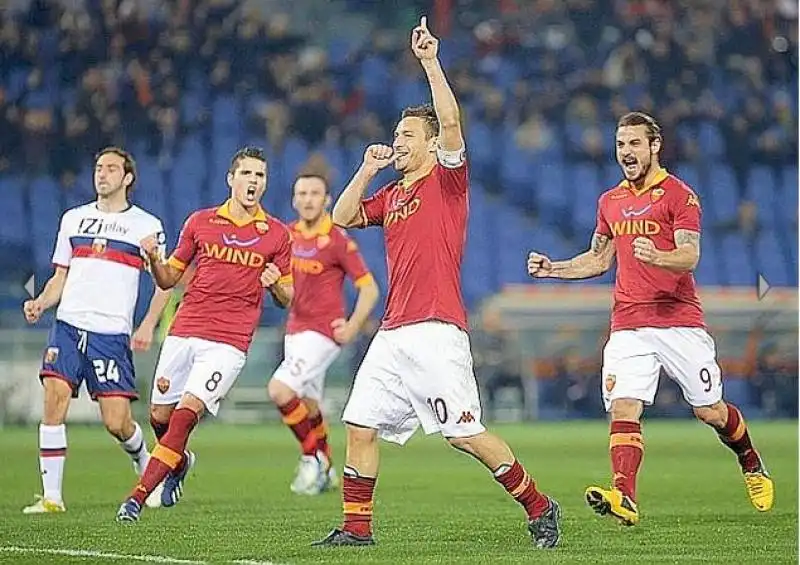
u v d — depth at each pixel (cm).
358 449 2380
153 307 3341
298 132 10994
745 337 9031
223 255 3117
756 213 11025
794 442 6319
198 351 3108
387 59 11569
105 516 2998
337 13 11688
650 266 2678
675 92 11619
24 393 7869
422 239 2302
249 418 8362
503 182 11000
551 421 8781
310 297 3925
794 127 11506
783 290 9344
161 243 3294
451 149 2262
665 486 3934
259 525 2789
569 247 10606
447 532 2634
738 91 11669
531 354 8881
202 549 2336
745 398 9038
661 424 8362
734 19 11894
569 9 11881
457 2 11850
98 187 3250
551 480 4197
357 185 2341
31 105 10669
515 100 11488
